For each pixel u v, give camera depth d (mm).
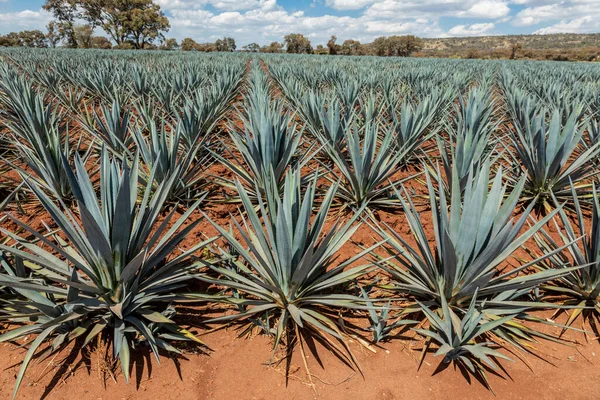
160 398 1997
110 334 2316
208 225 3637
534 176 4105
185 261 2775
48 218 3613
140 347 2268
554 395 2111
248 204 2436
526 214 2213
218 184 4324
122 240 2062
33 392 1988
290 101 8656
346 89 7766
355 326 2539
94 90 8969
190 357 2248
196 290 2744
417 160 5520
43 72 9938
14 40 78062
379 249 3352
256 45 98000
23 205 3875
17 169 3027
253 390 2072
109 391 2016
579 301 2732
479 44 158250
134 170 2650
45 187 3756
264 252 2553
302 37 84812
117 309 1995
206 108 6277
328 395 2064
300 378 2156
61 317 1989
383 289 2832
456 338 2074
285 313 2307
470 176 2328
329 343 2402
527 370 2266
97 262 2143
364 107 6590
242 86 13148
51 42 78000
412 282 2584
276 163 3840
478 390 2131
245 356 2277
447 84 10867
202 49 87125
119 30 67000
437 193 4227
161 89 7387
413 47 81500
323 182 4711
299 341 2258
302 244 2252
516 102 7207
